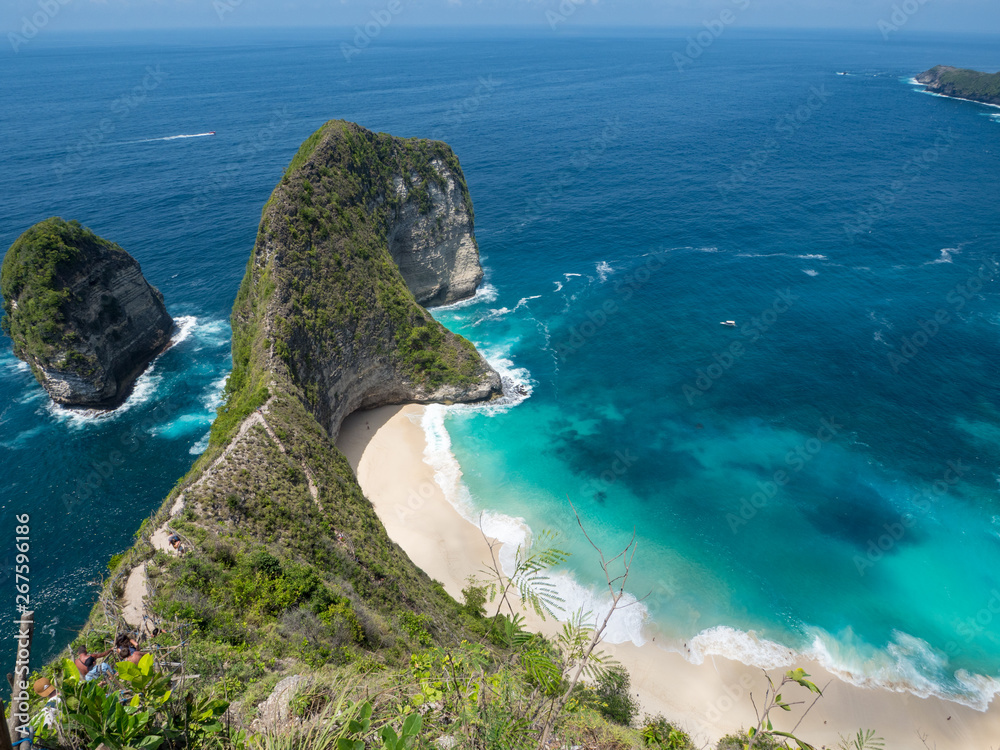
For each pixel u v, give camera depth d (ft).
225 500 135.85
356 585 128.67
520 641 31.76
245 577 106.22
